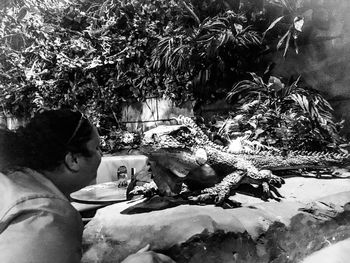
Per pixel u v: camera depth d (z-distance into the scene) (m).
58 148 1.13
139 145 1.74
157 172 1.76
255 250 1.57
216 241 1.40
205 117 4.37
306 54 3.52
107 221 1.69
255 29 3.86
